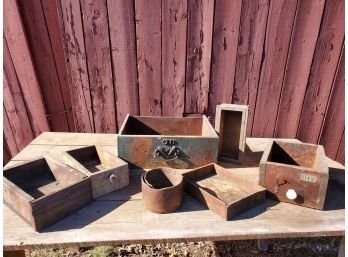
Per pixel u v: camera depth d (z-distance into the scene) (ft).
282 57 4.73
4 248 2.72
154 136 3.81
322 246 5.65
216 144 3.87
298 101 5.03
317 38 4.57
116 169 3.47
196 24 4.60
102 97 5.20
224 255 5.48
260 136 5.34
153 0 4.49
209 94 5.07
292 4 4.40
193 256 5.46
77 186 3.11
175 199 3.15
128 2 4.51
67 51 4.90
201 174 3.73
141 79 5.02
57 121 5.46
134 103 5.21
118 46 4.79
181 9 4.52
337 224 3.04
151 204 3.13
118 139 3.79
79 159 3.88
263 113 5.16
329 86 4.87
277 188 3.33
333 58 4.67
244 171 4.08
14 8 4.56
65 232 2.87
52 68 5.03
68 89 5.20
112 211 3.19
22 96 5.27
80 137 5.04
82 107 5.32
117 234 2.87
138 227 2.97
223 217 3.09
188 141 3.84
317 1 4.35
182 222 3.04
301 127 5.22
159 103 5.18
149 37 4.72
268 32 4.58
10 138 5.71
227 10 4.50
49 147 4.61
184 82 5.00
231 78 4.93
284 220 3.09
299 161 3.82
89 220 3.05
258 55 4.74
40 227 2.87
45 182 3.52
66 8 4.61
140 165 3.94
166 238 2.85
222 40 4.68
